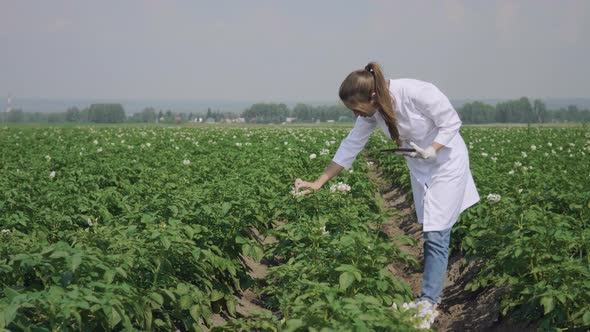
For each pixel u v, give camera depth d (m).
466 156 6.20
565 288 5.93
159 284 6.07
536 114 134.88
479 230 9.07
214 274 7.44
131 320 5.53
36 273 5.48
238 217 8.22
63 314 4.41
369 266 5.95
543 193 10.12
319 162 15.55
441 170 6.04
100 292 4.95
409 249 11.55
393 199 17.23
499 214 8.76
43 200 8.66
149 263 6.06
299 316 4.59
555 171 13.94
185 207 8.23
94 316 5.05
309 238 7.23
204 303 6.45
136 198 9.37
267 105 161.75
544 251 6.85
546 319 6.06
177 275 6.86
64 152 18.70
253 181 11.30
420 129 5.96
